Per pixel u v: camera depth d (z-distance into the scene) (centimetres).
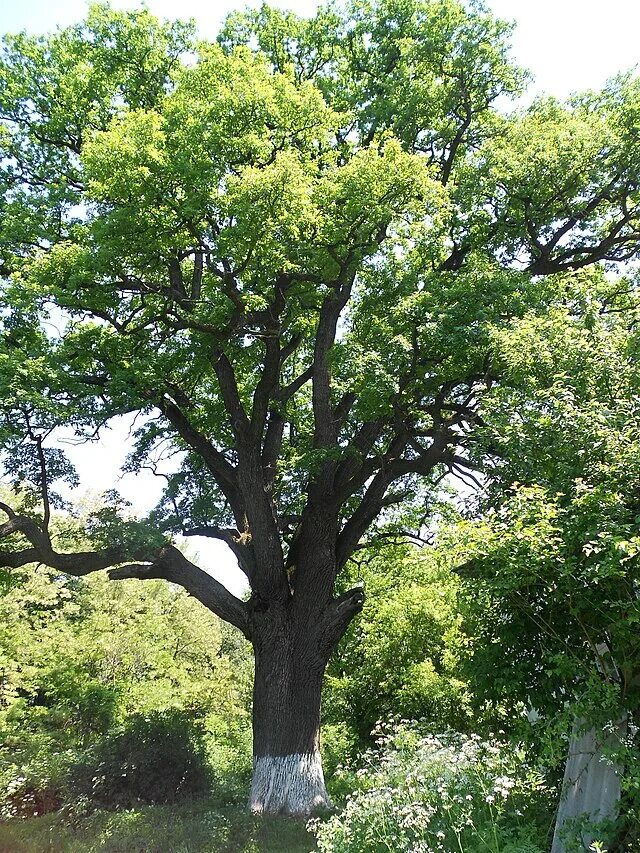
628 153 1494
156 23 1573
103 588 2789
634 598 689
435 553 906
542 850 723
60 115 1549
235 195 1227
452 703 1875
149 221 1292
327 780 1736
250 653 4791
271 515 1562
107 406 1457
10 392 1343
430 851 736
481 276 1437
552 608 761
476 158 1594
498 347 1125
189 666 3114
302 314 1697
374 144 1375
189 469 1916
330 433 1600
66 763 1583
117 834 1213
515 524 707
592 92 1634
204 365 1623
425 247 1595
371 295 1560
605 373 852
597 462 766
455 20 1688
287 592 1550
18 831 1265
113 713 2117
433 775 914
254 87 1280
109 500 1641
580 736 697
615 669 730
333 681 2417
